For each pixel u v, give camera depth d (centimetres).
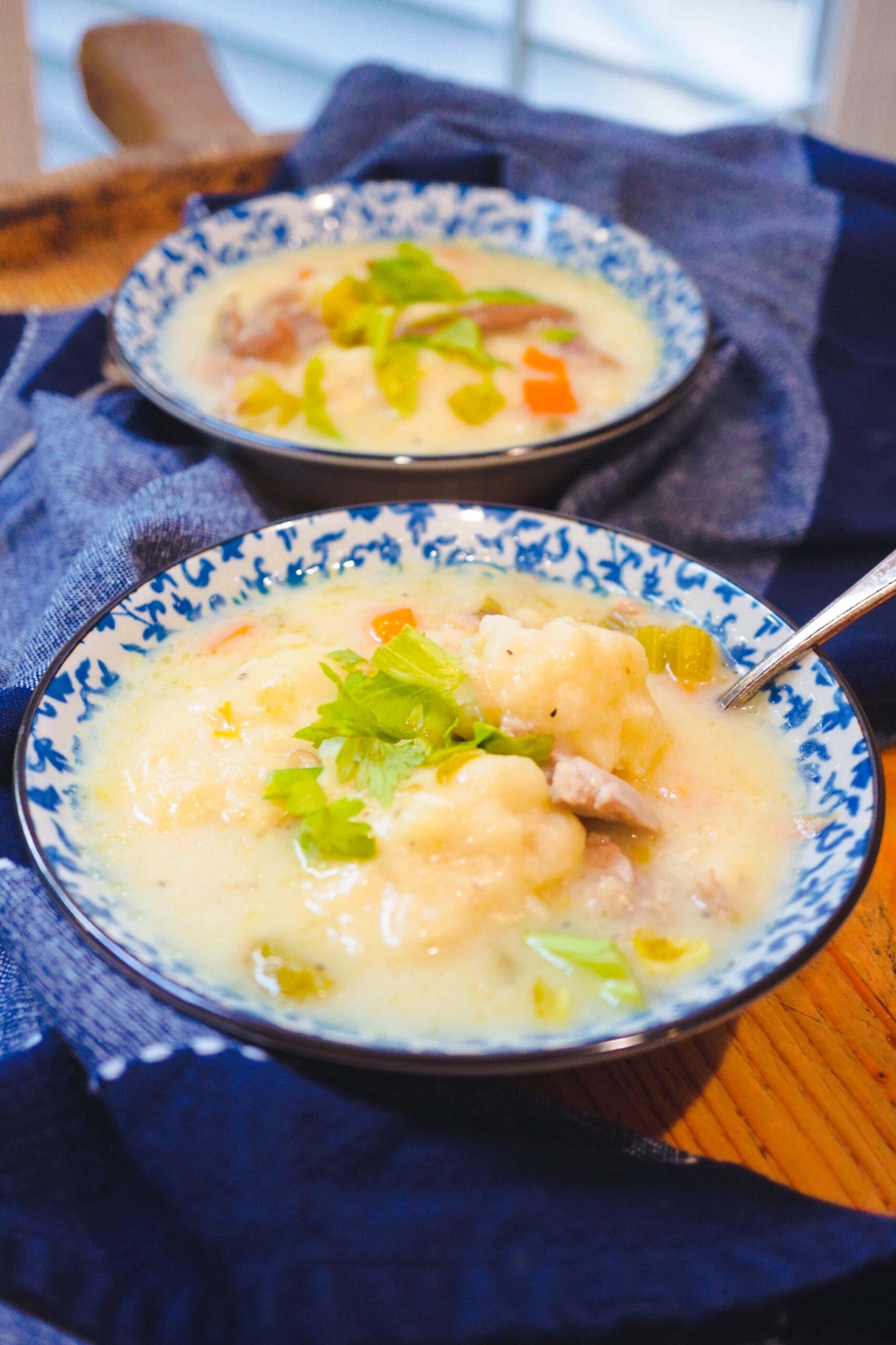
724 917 51
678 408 69
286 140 89
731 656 57
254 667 55
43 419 67
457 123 83
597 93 140
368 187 80
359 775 52
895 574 54
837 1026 53
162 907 50
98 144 167
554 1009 49
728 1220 47
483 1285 43
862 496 68
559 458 63
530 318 74
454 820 50
